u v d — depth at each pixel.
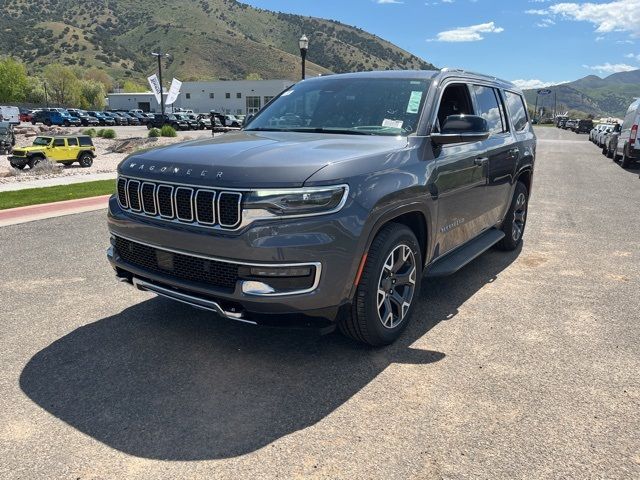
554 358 3.69
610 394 3.22
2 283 5.19
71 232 7.44
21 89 113.81
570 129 71.81
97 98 123.50
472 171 4.59
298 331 4.08
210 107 102.81
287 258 3.03
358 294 3.45
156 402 3.11
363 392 3.22
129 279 3.82
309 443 2.74
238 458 2.62
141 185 3.50
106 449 2.69
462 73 4.90
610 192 11.97
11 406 3.06
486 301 4.80
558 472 2.53
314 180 3.06
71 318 4.34
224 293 3.15
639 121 16.70
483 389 3.27
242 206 3.03
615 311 4.57
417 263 3.93
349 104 4.41
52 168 21.25
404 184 3.54
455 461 2.60
